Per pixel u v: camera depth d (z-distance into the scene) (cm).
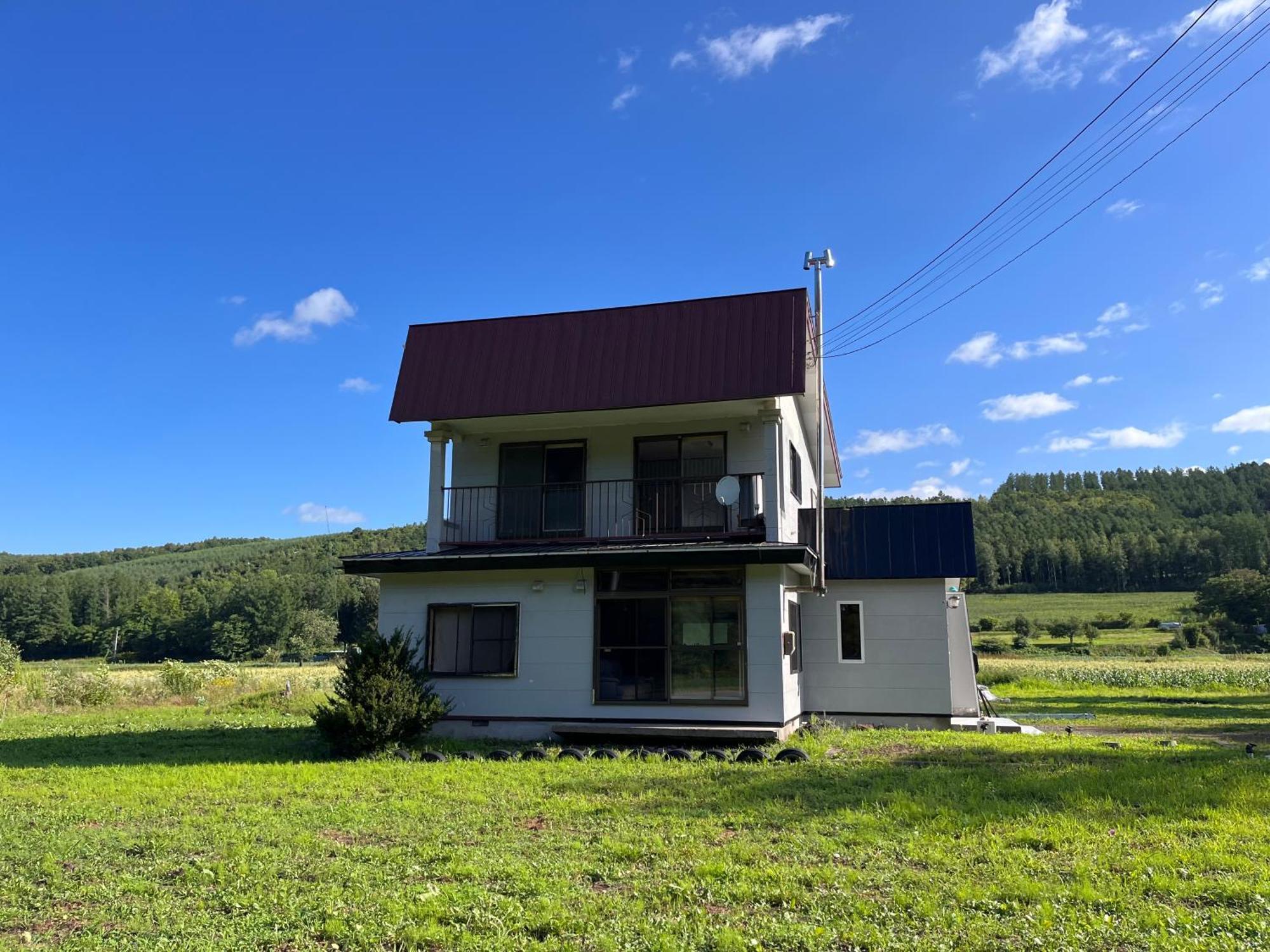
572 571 1370
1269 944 458
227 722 1841
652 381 1421
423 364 1548
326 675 3544
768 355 1385
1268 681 2903
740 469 1488
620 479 1533
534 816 787
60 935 513
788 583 1382
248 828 748
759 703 1264
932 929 491
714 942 476
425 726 1241
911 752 1123
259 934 505
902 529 1555
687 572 1329
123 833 749
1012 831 684
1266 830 670
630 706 1310
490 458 1591
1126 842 648
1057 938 470
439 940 490
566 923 507
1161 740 1323
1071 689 2819
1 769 1141
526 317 1534
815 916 512
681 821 744
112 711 2178
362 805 842
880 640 1532
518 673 1362
